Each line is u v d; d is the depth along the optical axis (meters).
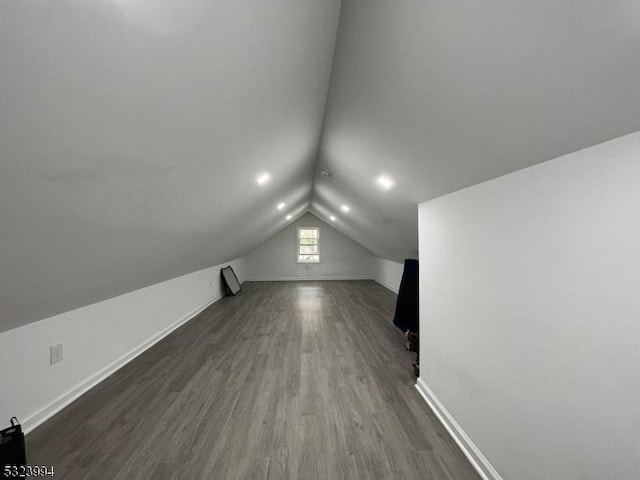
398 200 2.54
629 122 0.72
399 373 2.58
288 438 1.72
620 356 0.80
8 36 0.55
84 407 2.05
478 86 0.92
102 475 1.45
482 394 1.45
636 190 0.75
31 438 1.72
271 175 2.84
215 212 2.72
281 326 4.02
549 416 1.04
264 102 1.56
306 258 8.53
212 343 3.37
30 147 0.79
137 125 1.04
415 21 0.88
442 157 1.48
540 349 1.08
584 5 0.53
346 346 3.25
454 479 1.42
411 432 1.77
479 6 0.69
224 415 1.95
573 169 0.93
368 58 1.24
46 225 1.13
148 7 0.69
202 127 1.37
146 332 3.25
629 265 0.77
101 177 1.12
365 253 8.49
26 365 1.81
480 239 1.46
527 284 1.14
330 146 2.63
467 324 1.59
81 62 0.70
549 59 0.68
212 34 0.92
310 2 1.04
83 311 2.29
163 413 1.98
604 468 0.85
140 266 2.47
